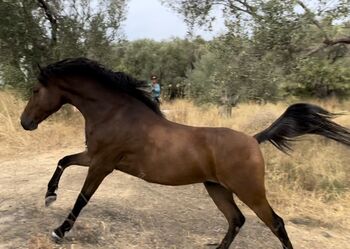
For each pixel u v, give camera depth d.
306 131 4.96
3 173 7.77
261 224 6.40
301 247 5.79
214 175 4.77
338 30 8.91
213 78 9.54
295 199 7.70
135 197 6.71
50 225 5.18
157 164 4.78
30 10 12.16
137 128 4.83
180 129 4.87
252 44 8.27
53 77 5.00
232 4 8.65
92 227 5.21
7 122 10.52
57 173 4.95
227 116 11.90
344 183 8.39
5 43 12.05
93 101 4.95
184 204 6.82
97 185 4.89
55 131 10.83
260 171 4.68
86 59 5.02
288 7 7.77
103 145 4.83
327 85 21.44
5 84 12.84
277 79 8.50
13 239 4.79
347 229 6.78
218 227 6.00
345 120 11.52
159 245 5.16
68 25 12.39
